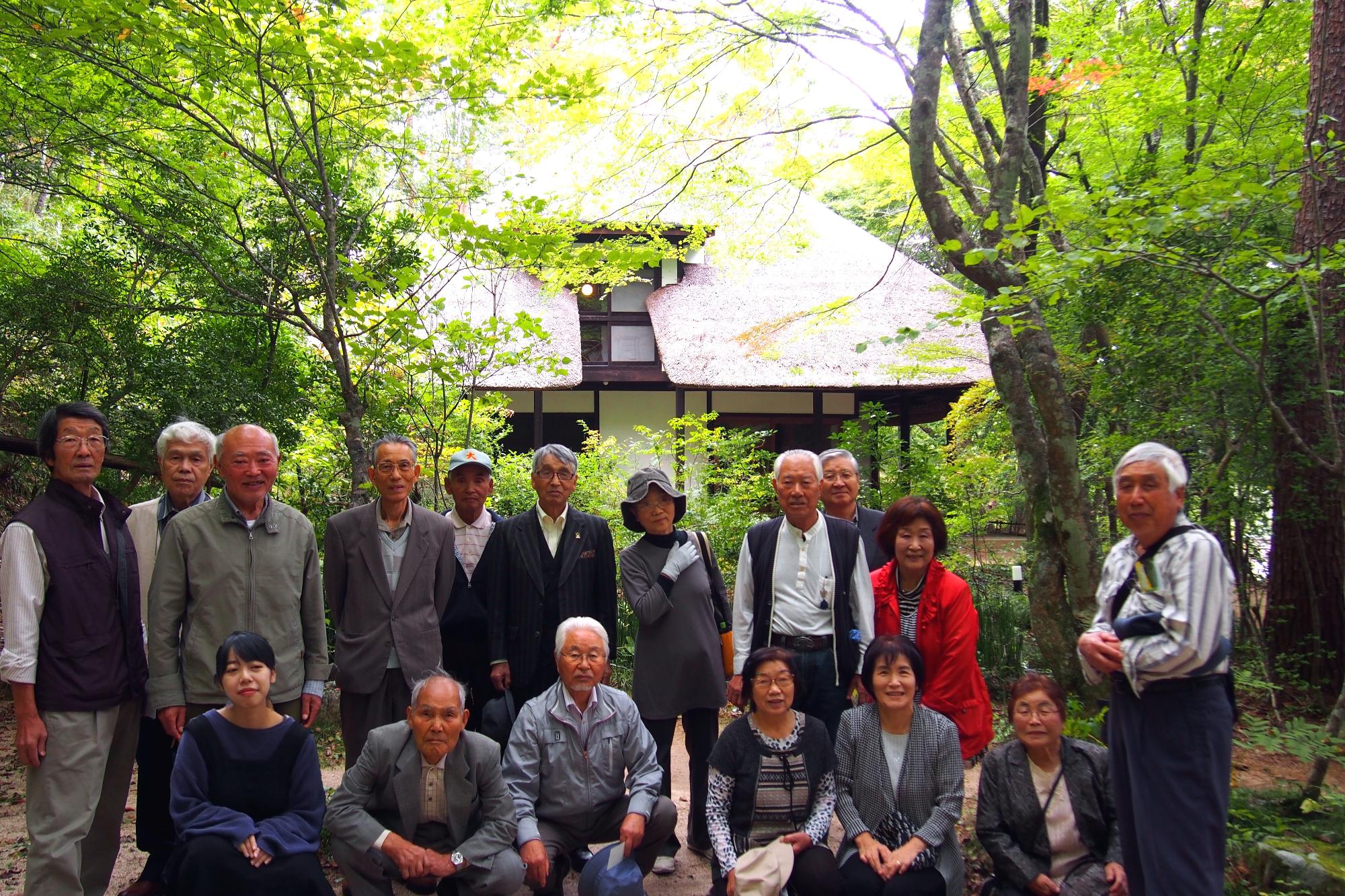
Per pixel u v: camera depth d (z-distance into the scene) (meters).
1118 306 5.10
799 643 3.39
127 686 2.99
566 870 3.18
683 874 3.43
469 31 4.62
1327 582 5.13
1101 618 2.61
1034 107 6.09
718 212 6.10
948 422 7.89
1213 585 2.31
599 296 12.64
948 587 3.45
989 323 4.60
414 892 2.88
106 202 5.33
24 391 5.77
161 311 5.67
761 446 12.57
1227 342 4.00
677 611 3.52
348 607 3.43
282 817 2.80
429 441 5.82
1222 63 5.42
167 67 4.73
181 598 3.09
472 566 4.09
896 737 3.05
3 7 3.94
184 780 2.75
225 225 5.84
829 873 2.81
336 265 5.07
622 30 5.04
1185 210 3.22
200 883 2.61
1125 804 2.56
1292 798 3.41
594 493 7.30
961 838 3.55
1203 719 2.35
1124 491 2.46
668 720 3.57
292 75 4.29
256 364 6.05
